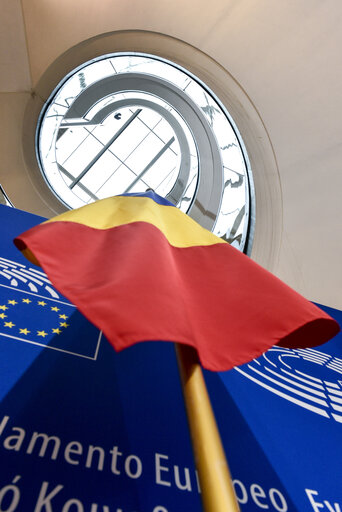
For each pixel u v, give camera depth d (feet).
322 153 18.51
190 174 28.66
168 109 28.02
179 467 4.77
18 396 5.08
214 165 25.07
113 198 5.93
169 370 7.09
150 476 4.49
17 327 6.68
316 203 19.25
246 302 4.22
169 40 19.56
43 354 6.21
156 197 6.78
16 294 7.75
